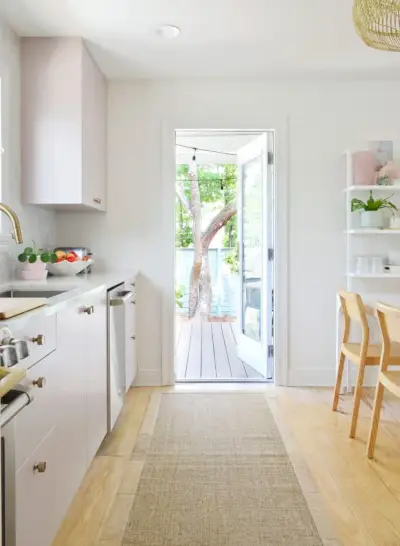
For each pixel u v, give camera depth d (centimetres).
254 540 164
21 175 274
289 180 346
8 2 230
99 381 221
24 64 272
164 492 196
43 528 138
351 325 346
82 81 275
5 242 251
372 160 336
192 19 249
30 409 129
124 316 283
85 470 193
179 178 688
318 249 348
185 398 320
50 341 148
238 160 434
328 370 350
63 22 252
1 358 100
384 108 344
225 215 685
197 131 354
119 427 268
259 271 393
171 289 347
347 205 338
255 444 245
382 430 263
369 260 332
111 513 180
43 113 274
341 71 325
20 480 121
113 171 345
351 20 250
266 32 264
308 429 265
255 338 404
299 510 182
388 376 218
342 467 219
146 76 334
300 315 349
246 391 336
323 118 345
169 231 346
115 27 258
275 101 344
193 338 557
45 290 217
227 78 338
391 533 168
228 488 200
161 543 162
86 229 345
